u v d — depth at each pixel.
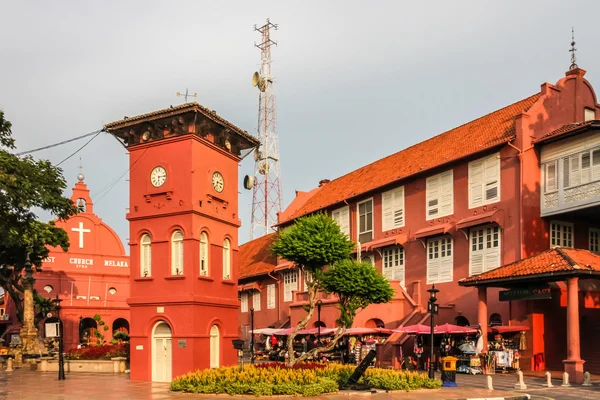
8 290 40.72
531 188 27.66
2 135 20.84
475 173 30.20
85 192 52.66
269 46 54.16
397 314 31.88
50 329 26.64
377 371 20.97
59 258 50.38
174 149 25.69
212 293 25.75
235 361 26.95
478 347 25.39
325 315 34.59
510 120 30.48
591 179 25.64
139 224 26.06
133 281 25.78
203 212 25.44
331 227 24.03
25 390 20.75
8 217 21.42
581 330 27.34
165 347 24.72
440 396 18.23
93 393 19.64
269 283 46.66
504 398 17.33
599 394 18.67
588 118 30.62
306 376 19.08
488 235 29.05
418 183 33.88
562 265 22.09
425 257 32.81
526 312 26.52
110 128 26.64
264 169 54.28
